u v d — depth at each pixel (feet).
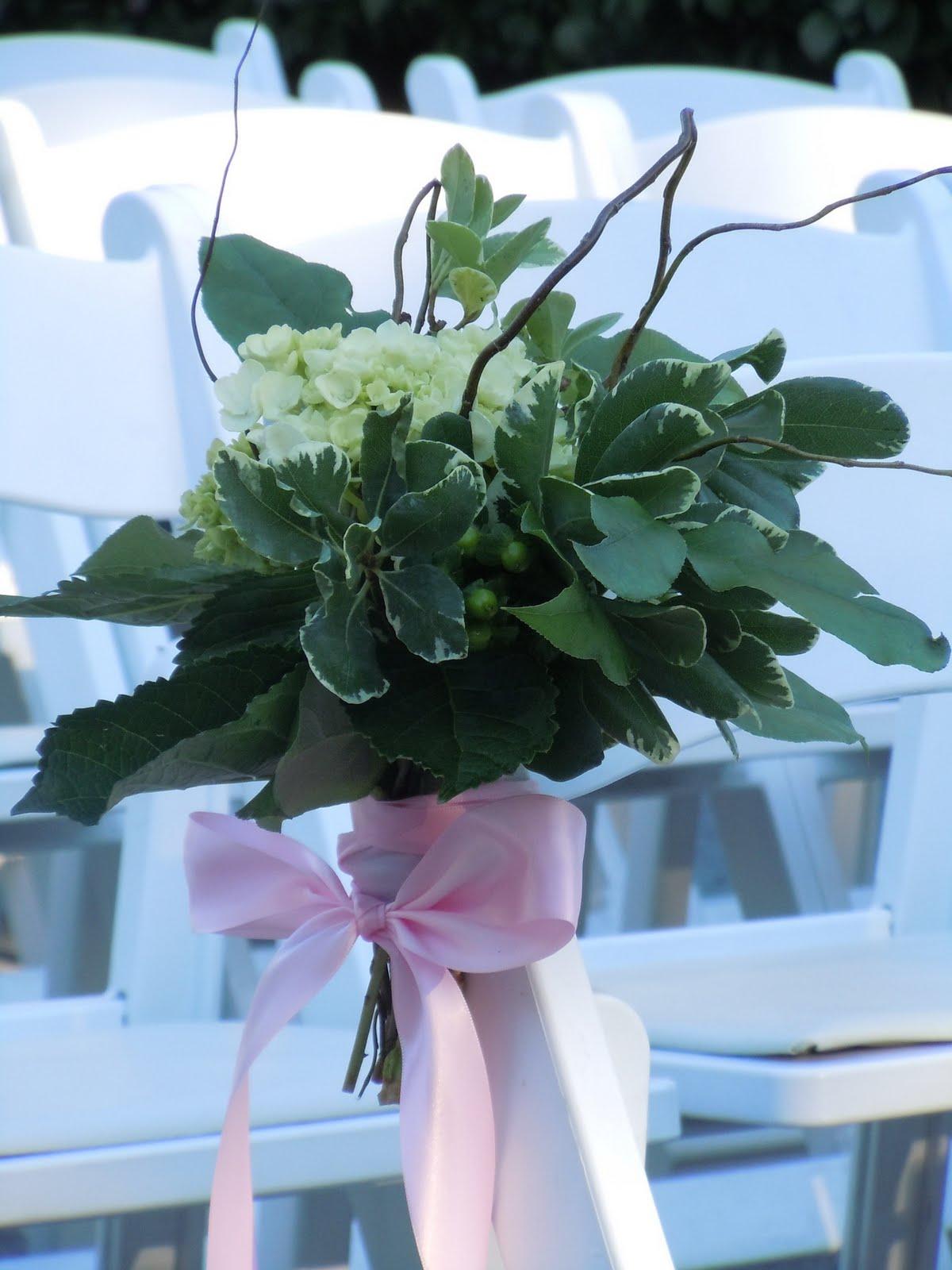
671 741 7.14
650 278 10.27
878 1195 9.71
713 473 7.31
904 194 11.53
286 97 17.03
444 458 7.02
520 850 7.38
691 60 32.37
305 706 7.07
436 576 7.00
